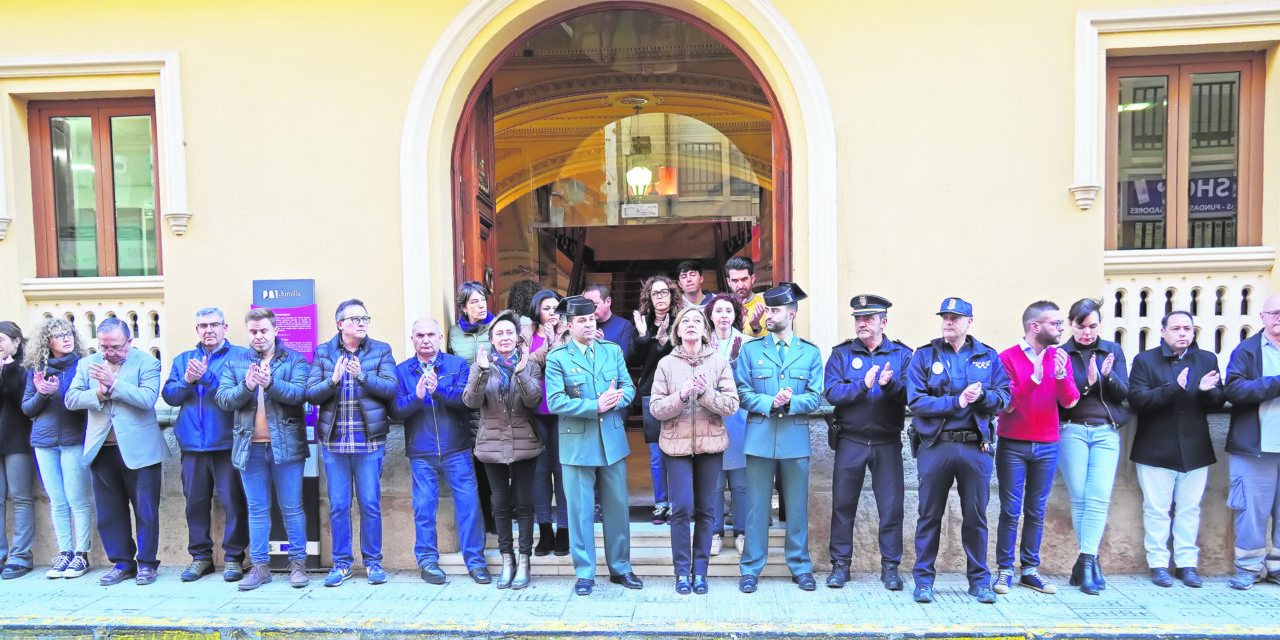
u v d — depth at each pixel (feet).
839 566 14.56
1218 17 15.15
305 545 15.29
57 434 15.65
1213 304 15.76
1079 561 14.40
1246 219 16.05
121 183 17.60
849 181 15.98
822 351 15.93
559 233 32.27
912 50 15.85
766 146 27.55
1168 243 16.28
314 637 12.85
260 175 16.60
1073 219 15.69
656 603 13.80
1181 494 14.57
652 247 35.06
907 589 14.37
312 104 16.52
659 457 16.39
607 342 14.66
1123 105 16.34
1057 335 13.37
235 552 15.42
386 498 16.21
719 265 34.14
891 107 15.90
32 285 16.97
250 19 16.51
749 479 14.37
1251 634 12.06
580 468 14.23
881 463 14.15
